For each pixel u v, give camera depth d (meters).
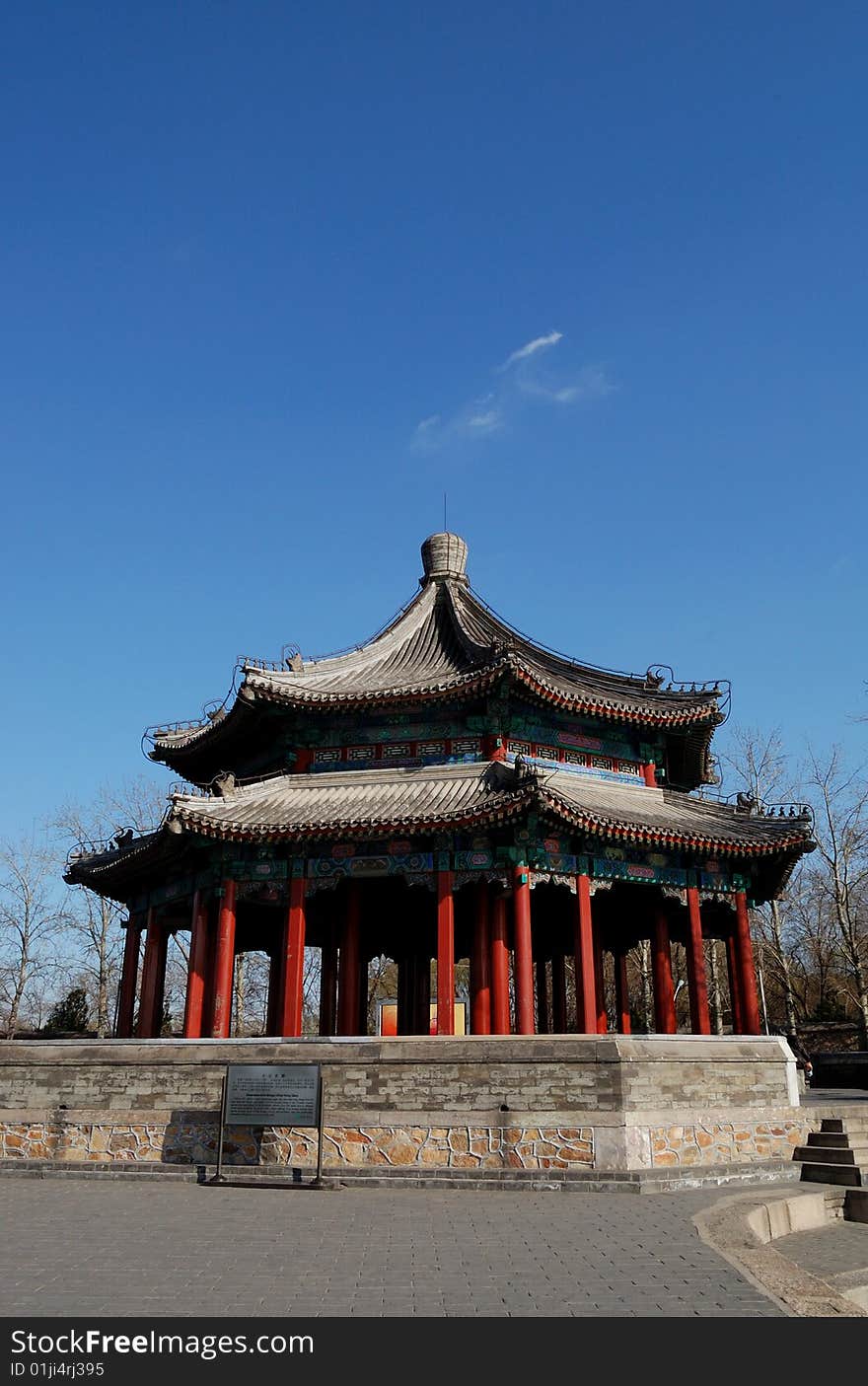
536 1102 26.53
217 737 42.16
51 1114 30.22
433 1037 27.84
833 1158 28.33
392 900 43.84
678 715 40.19
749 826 39.25
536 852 34.56
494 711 38.00
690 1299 13.80
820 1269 19.00
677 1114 27.33
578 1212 21.41
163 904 41.25
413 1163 26.72
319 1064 26.86
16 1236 18.80
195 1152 28.44
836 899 64.50
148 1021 40.75
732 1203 22.66
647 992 79.25
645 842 34.84
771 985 82.69
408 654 44.19
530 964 33.16
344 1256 16.80
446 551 48.97
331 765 39.56
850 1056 51.03
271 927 46.75
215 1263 16.30
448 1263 16.19
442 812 33.72
